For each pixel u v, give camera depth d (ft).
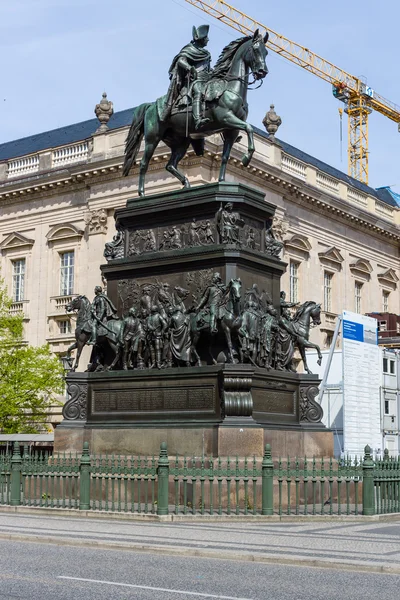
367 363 138.10
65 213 208.33
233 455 63.46
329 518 59.93
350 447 131.44
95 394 73.51
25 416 180.86
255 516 58.90
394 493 65.51
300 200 217.97
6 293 201.05
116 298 75.36
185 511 59.57
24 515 62.64
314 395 73.20
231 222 70.54
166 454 59.31
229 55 73.77
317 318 76.18
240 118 73.61
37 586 34.27
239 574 37.93
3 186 216.95
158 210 73.92
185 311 70.33
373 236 254.88
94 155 197.77
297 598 32.30
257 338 69.00
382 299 258.98
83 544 47.44
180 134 75.82
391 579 36.88
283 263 74.54
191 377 67.56
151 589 33.81
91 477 63.46
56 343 205.57
